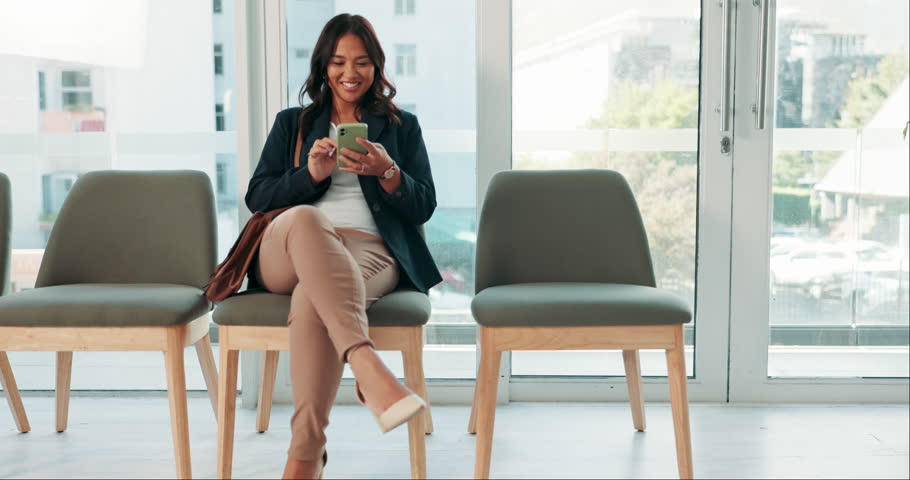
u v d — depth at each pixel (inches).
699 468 80.4
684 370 73.9
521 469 80.4
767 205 101.2
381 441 89.7
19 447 87.2
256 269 78.3
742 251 101.9
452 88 102.3
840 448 86.3
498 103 100.8
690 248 103.1
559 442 88.7
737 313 102.7
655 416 98.1
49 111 104.7
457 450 86.4
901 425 94.3
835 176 102.7
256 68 101.3
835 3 100.8
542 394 104.2
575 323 73.2
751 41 99.4
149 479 78.0
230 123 104.0
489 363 73.9
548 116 102.4
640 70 101.6
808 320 104.3
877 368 104.7
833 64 101.5
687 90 101.5
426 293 82.1
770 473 79.0
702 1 99.7
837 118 102.0
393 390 65.7
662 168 102.5
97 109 104.5
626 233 87.7
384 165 78.3
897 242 103.3
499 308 73.3
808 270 103.8
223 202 105.0
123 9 103.2
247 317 73.5
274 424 96.0
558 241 88.1
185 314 75.9
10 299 76.9
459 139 103.0
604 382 103.7
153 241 89.1
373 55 85.4
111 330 75.8
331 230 72.4
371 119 86.3
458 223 103.7
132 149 104.9
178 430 75.6
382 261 80.2
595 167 102.9
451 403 103.7
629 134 102.3
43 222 106.0
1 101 104.5
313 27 101.8
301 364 68.1
